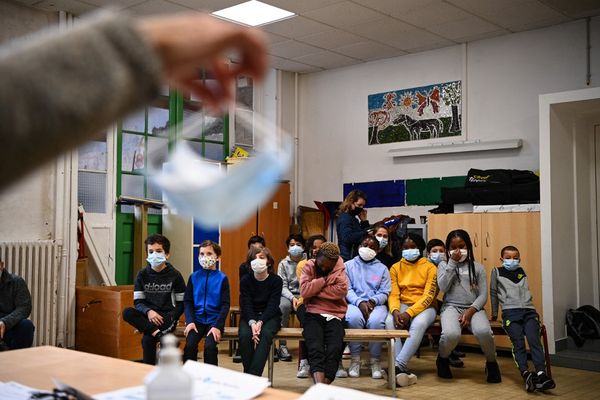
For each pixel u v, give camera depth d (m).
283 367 5.30
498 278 4.98
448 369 4.89
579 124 6.20
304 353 4.84
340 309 4.37
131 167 6.55
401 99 7.38
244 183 0.61
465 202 6.19
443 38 6.72
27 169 0.44
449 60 7.00
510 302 4.82
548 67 6.27
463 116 6.84
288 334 4.36
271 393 1.19
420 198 7.13
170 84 0.54
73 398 1.02
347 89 7.88
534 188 5.77
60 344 5.71
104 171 6.33
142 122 6.62
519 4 5.69
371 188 7.58
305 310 4.64
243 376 1.26
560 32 6.20
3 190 0.44
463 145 6.73
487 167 6.64
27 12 5.67
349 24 6.32
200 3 5.77
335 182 7.93
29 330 4.49
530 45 6.40
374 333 4.36
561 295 5.69
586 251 6.19
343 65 7.85
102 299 5.53
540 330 4.70
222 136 7.34
